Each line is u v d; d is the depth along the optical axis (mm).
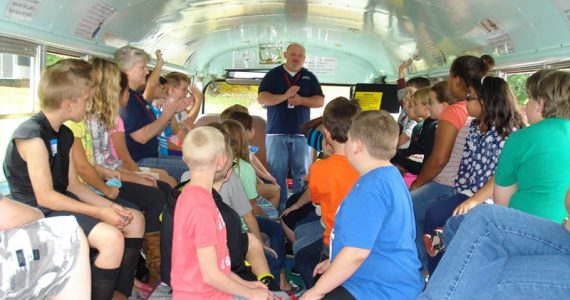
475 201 3496
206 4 6375
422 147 5734
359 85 7824
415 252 2752
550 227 2660
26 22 4004
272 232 4332
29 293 2469
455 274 2578
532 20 4641
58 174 3297
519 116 3840
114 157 4422
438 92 4660
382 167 2701
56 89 3113
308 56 9500
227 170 3172
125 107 5004
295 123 6668
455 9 5523
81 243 2688
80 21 4848
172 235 2859
